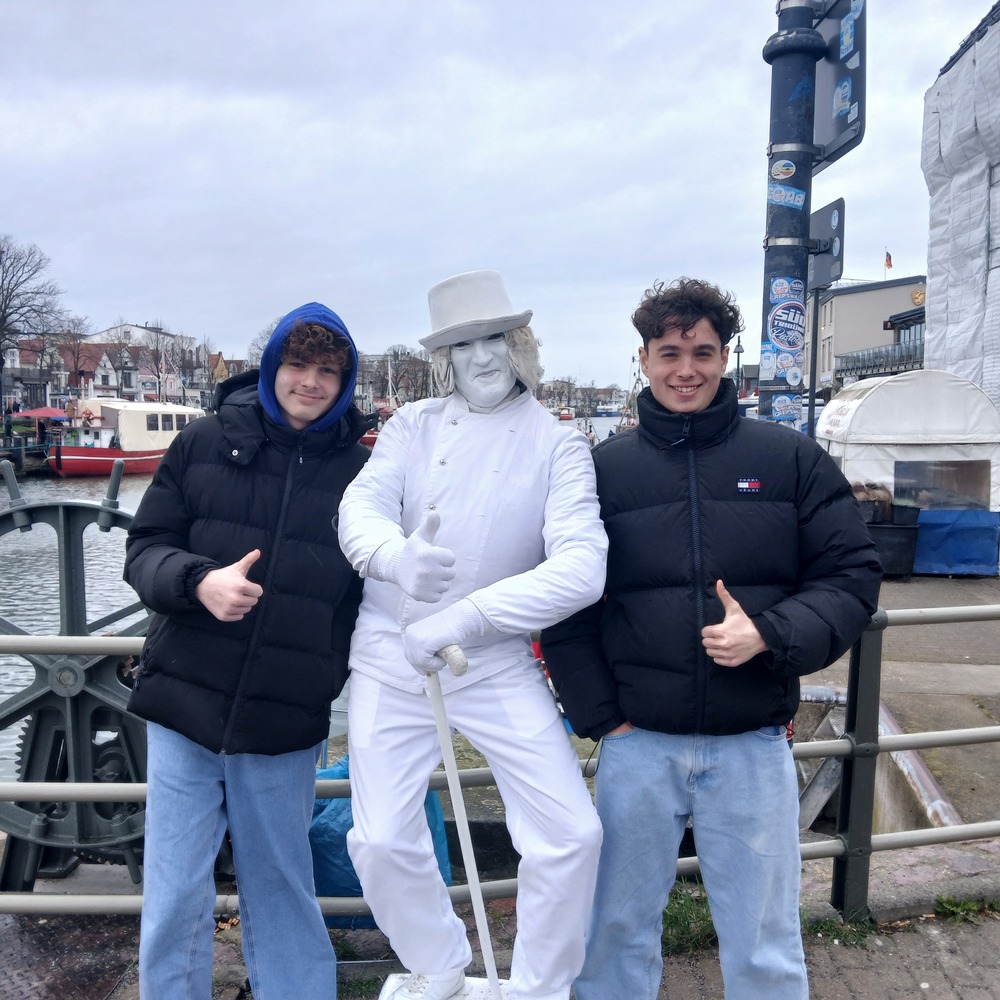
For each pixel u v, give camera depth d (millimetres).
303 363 2070
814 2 6207
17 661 10195
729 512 1917
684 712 1890
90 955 2742
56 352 83188
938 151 12883
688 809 1995
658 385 1990
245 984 2514
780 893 1957
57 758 3396
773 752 1948
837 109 6059
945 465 9258
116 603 12258
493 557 2031
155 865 1989
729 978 1994
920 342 40625
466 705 1999
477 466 2070
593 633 2061
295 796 2109
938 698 5340
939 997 2436
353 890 2779
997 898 2848
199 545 2078
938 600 8102
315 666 2061
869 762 2699
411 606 2020
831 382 54875
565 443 2076
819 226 6445
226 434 2082
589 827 1900
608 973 2055
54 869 3498
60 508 3221
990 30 11188
